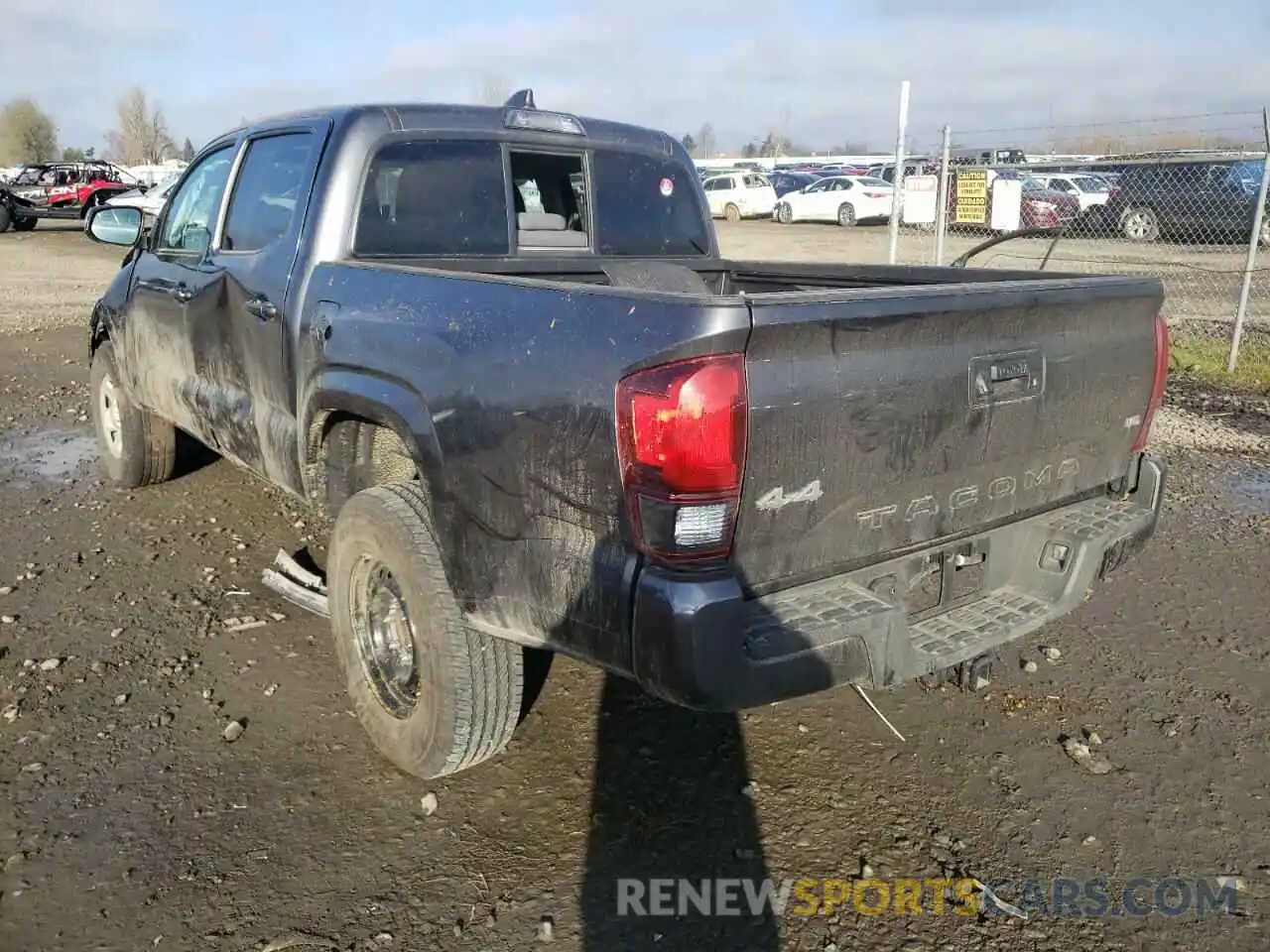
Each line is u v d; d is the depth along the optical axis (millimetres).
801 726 3693
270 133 4203
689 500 2326
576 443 2506
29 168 29344
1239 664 4152
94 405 6184
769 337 2336
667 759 3484
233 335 4164
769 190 33188
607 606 2484
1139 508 3422
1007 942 2695
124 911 2748
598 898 2832
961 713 3789
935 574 2973
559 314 2592
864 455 2598
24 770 3355
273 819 3143
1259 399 8984
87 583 4809
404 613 3277
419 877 2906
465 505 2852
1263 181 9430
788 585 2580
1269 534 5656
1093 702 3865
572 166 4527
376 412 3154
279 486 4074
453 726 3074
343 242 3707
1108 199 19344
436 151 3965
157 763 3414
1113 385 3264
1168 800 3275
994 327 2830
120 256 22625
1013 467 3029
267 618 4484
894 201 10820
